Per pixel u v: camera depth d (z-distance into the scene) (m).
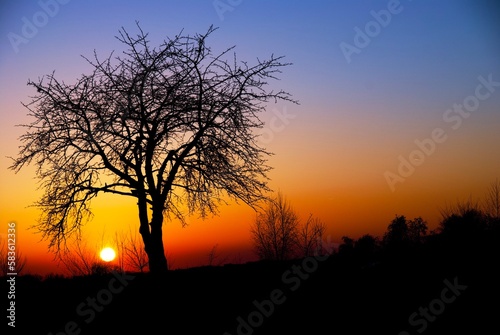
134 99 18.41
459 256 22.56
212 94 18.95
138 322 16.58
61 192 18.67
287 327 15.49
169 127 18.80
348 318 15.97
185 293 19.39
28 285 21.22
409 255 24.25
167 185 18.88
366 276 21.20
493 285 17.88
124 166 18.84
